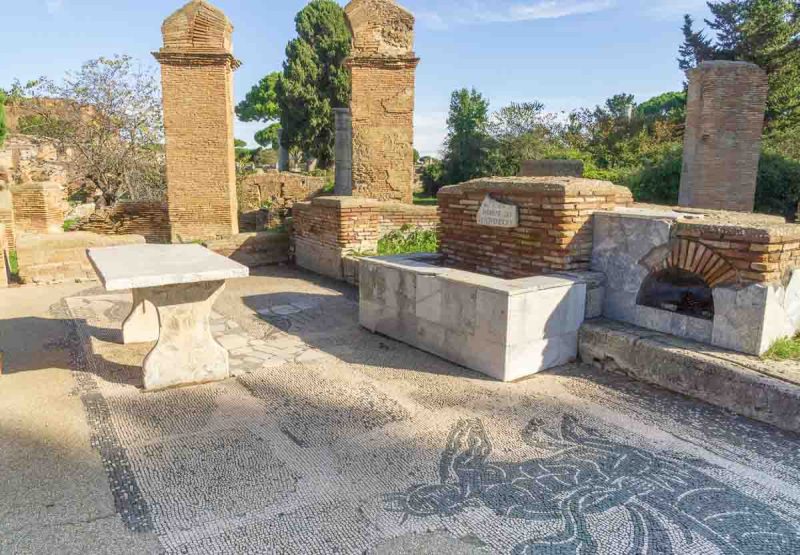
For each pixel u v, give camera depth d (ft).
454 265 21.09
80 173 63.21
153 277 13.44
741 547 8.52
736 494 9.89
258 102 157.69
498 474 10.62
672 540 8.68
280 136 111.86
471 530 8.98
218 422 12.94
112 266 14.80
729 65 43.29
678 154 60.34
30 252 28.81
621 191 21.24
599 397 14.08
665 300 16.44
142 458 11.27
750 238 13.37
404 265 18.78
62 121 62.28
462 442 11.89
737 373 12.84
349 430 12.50
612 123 95.20
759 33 85.15
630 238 16.17
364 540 8.73
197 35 38.01
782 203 53.21
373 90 36.73
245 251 34.94
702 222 14.67
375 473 10.70
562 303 15.97
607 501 9.72
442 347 17.22
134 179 63.36
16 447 11.67
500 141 94.99
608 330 15.81
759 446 11.51
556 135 98.17
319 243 32.14
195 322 15.21
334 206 29.99
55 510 9.50
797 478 10.37
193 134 39.27
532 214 17.79
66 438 12.09
